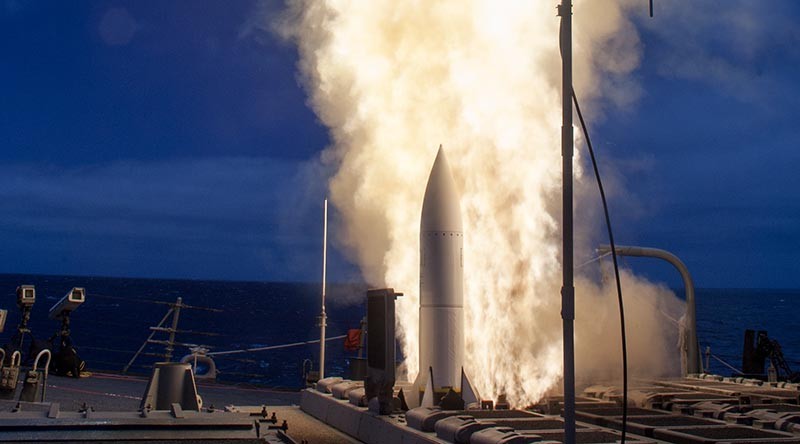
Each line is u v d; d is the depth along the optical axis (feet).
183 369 51.44
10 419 43.11
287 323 317.01
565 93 31.81
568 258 31.17
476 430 38.70
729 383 64.54
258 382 146.92
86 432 43.19
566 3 32.04
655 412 49.93
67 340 75.20
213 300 504.84
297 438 49.21
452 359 52.01
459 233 53.06
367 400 50.16
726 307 569.23
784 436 40.50
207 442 43.65
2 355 56.39
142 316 330.34
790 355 218.38
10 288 605.31
